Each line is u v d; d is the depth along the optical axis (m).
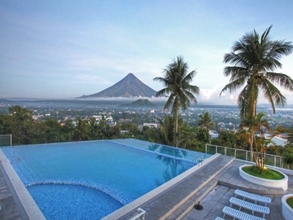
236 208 5.55
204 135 20.47
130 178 8.82
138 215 3.32
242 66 12.51
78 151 13.76
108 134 21.69
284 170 8.62
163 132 17.12
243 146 16.80
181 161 11.66
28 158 11.35
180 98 16.58
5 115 20.33
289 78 11.05
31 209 4.46
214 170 8.26
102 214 5.57
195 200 5.61
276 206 5.73
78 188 7.51
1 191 5.45
